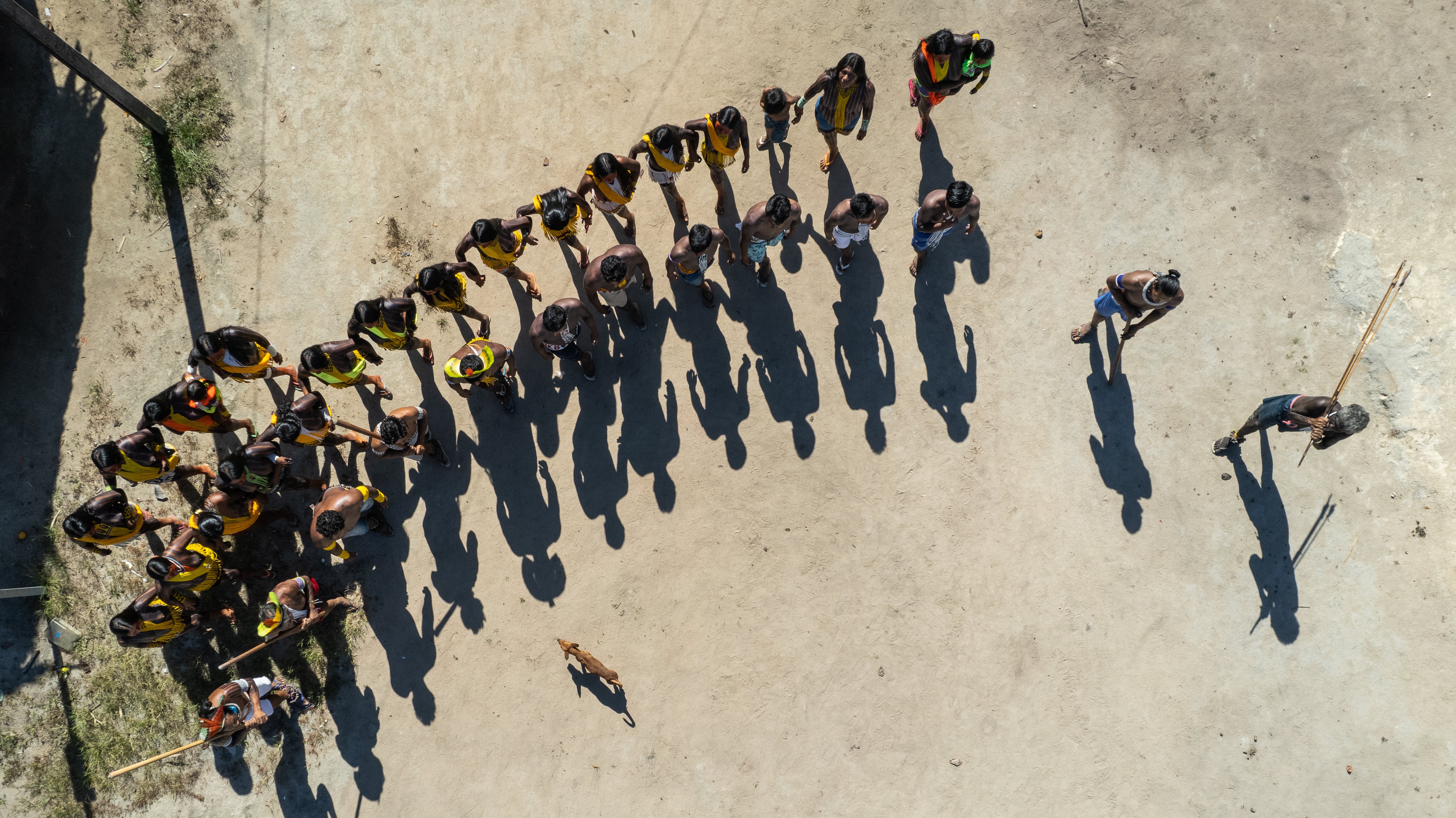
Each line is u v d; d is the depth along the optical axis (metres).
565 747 9.17
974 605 9.07
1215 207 9.30
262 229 9.76
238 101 9.89
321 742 9.23
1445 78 9.16
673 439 9.47
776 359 9.50
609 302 8.62
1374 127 9.23
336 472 9.50
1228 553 8.98
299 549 9.39
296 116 9.87
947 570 9.13
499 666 9.29
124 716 9.23
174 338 9.65
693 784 9.07
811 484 9.33
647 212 9.62
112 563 9.36
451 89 9.84
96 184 9.80
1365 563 8.81
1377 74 9.26
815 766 9.01
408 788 9.16
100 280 9.70
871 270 9.50
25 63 9.90
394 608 9.39
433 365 9.54
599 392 9.55
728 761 9.06
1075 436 9.21
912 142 9.58
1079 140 9.48
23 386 9.56
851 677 9.07
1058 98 9.53
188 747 8.37
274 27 9.94
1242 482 9.02
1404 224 9.08
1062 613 9.02
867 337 9.47
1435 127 9.13
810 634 9.15
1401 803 8.52
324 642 9.31
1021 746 8.89
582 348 9.52
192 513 9.41
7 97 9.86
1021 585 9.07
